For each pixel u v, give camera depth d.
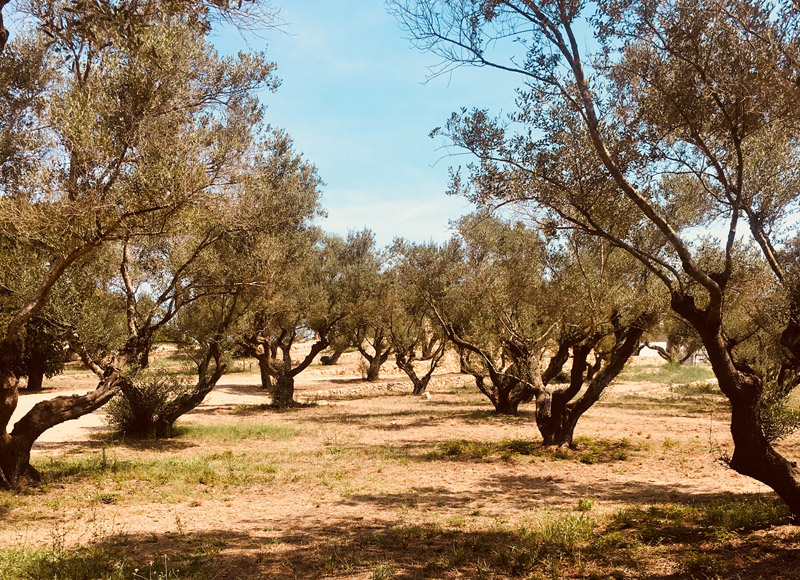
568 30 6.79
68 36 6.83
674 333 29.45
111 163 10.00
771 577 5.34
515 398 23.59
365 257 37.56
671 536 7.00
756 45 6.32
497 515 8.62
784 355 15.22
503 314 17.19
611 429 18.56
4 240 11.37
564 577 5.70
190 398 18.12
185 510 9.20
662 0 6.77
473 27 7.00
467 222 17.91
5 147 10.41
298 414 24.14
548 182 8.18
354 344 39.91
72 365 39.38
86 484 10.91
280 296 23.23
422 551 6.74
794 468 7.10
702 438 16.56
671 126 7.50
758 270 10.87
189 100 11.71
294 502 9.77
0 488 10.27
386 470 12.74
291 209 22.92
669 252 13.01
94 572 5.83
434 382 38.78
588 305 14.48
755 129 7.02
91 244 9.79
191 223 10.73
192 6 6.20
